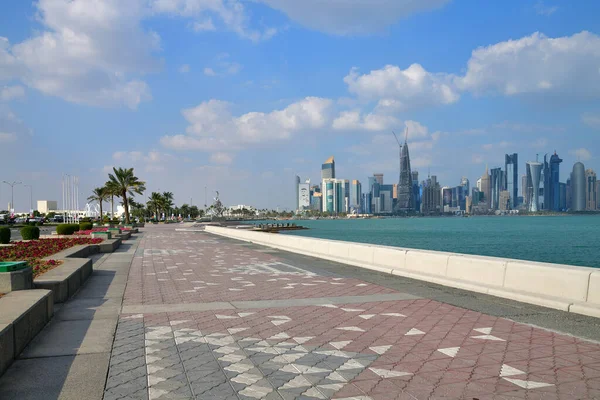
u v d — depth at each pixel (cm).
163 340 723
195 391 512
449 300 1049
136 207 16200
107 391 513
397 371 575
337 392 508
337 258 1969
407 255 1484
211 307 988
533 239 8356
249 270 1686
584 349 659
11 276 891
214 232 5472
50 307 866
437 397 493
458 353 645
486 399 487
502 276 1098
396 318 869
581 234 10131
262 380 546
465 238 8850
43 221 10088
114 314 919
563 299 934
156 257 2252
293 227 11425
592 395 495
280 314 912
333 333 761
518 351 652
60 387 525
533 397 490
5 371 577
